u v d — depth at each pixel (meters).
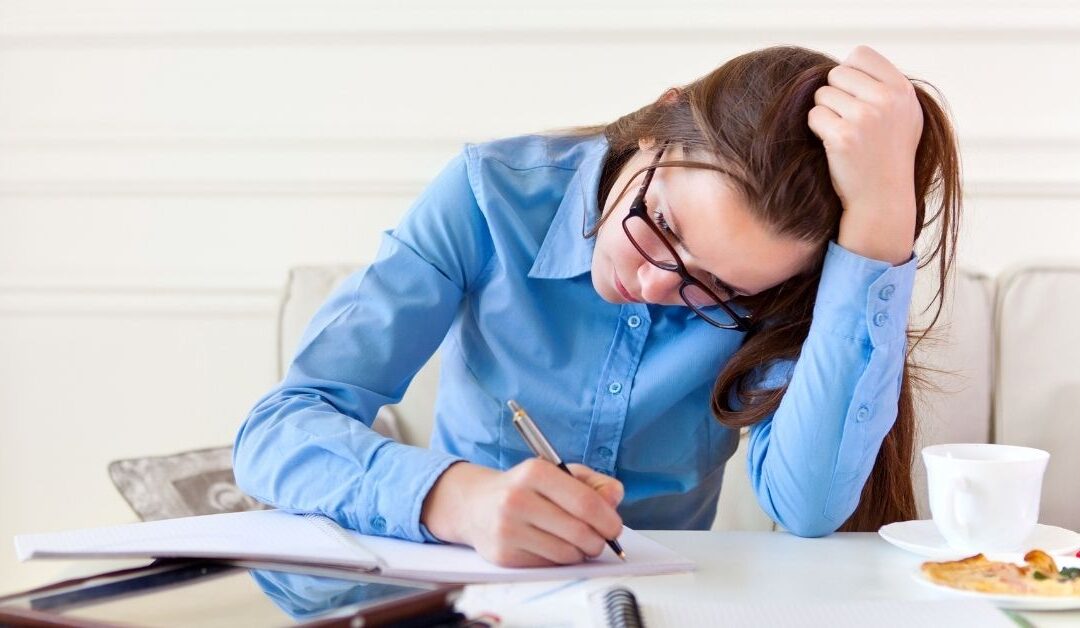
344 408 1.04
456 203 1.15
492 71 1.92
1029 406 1.47
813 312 1.03
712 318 1.12
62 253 2.03
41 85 2.02
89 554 0.75
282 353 1.62
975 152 1.80
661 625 0.65
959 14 1.79
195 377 2.01
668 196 0.92
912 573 0.79
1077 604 0.70
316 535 0.84
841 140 0.91
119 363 2.02
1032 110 1.79
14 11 2.00
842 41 1.82
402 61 1.94
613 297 1.04
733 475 1.53
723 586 0.78
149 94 2.00
